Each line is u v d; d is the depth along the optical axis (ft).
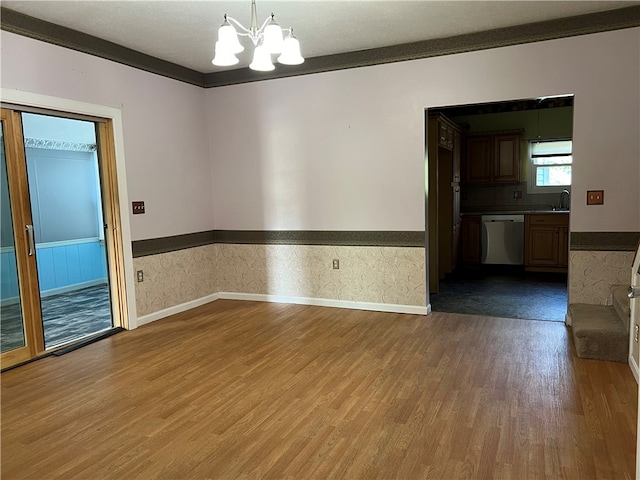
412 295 14.44
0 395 9.25
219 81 16.37
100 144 13.03
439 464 6.61
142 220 13.92
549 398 8.50
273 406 8.52
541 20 12.09
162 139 14.64
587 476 6.23
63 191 18.44
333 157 15.05
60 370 10.48
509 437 7.25
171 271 15.05
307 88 15.15
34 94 10.84
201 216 16.43
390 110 14.12
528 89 12.54
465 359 10.55
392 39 13.29
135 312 13.67
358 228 14.96
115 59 12.90
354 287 15.24
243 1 10.29
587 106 12.03
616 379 9.23
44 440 7.54
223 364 10.64
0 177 10.61
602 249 12.25
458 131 20.80
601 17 11.64
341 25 12.04
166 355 11.31
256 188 16.31
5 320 10.84
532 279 19.40
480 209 23.40
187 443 7.34
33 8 10.32
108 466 6.79
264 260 16.52
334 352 11.25
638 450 4.65
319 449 7.08
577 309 11.90
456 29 12.56
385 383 9.39
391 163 14.28
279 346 11.77
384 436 7.39
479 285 18.51
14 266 10.94
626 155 11.80
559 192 21.98
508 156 21.86
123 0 10.05
